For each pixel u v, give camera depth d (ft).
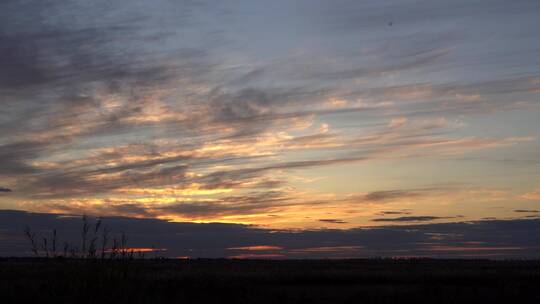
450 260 247.29
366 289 100.58
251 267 183.83
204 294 86.17
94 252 79.41
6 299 75.31
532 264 203.92
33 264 193.47
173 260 267.80
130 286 79.15
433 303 82.28
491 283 109.70
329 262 241.35
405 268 167.43
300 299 83.41
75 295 75.00
